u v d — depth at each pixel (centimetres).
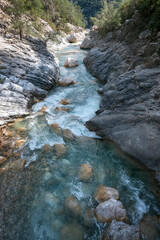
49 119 928
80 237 421
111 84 1012
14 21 1616
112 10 2327
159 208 487
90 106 1053
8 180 572
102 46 1933
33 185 561
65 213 477
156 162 584
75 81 1454
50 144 748
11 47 1327
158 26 1095
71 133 805
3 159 651
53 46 2902
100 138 782
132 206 491
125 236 389
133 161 646
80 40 4412
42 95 1182
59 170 620
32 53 1473
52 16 4509
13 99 965
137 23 1363
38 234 432
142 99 750
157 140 598
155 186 552
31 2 2978
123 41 1520
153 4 1172
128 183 568
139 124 680
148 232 421
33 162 652
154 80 768
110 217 444
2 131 813
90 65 1750
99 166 637
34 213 479
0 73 1082
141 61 995
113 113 811
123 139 696
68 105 1080
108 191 519
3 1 1964
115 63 1406
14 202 507
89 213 471
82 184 565
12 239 421
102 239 405
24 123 890
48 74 1323
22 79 1154
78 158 674
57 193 534
